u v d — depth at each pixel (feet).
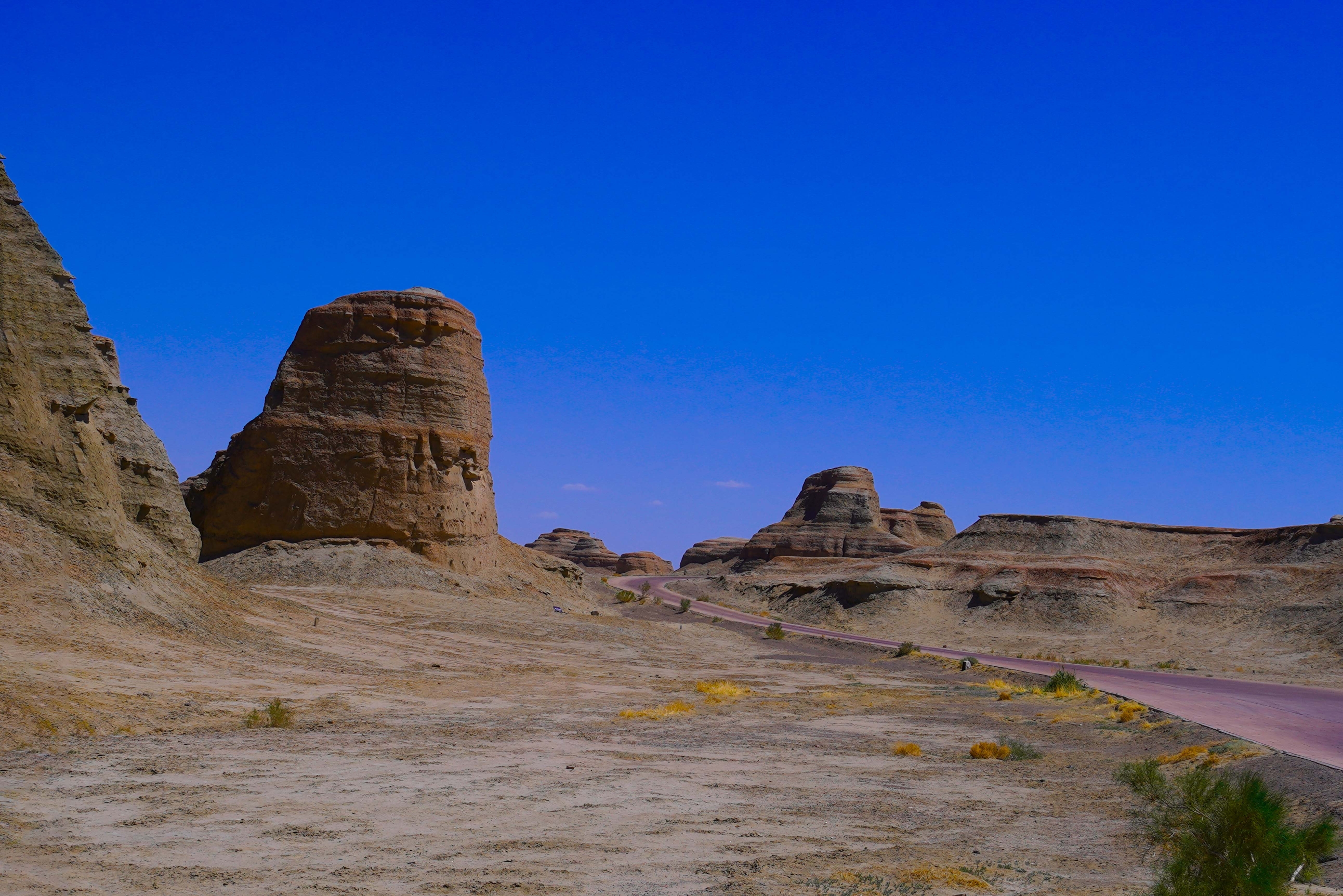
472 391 296.51
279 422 274.16
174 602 136.26
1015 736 104.94
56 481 128.16
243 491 271.90
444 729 91.30
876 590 387.96
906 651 248.52
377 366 278.87
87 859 42.29
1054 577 362.74
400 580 252.83
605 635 228.22
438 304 289.53
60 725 74.13
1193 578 350.23
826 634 317.22
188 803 54.08
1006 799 66.95
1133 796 67.56
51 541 122.42
